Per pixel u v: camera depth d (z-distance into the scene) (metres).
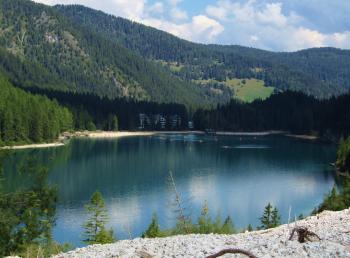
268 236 20.78
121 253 18.17
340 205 54.12
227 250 12.05
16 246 25.98
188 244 19.00
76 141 182.38
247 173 108.75
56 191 29.19
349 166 111.38
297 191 88.44
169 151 151.88
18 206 27.27
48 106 175.38
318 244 15.31
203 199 79.38
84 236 56.09
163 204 73.94
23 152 132.50
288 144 184.12
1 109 142.00
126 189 86.94
